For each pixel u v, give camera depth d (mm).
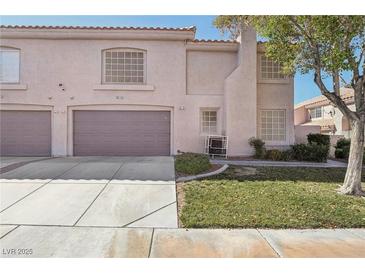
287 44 8398
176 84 13906
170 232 5320
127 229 5430
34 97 13516
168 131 13992
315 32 7766
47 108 13648
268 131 14719
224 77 14328
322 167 11602
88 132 13766
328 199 7117
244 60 13883
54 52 13547
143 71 13945
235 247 4746
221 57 14391
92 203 6734
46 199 6961
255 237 5137
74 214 6105
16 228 5402
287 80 14688
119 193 7418
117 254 4488
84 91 13609
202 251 4602
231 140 13781
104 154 13781
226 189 7742
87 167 10273
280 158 13031
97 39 13617
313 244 4883
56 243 4828
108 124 13805
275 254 4523
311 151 13008
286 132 14719
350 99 19344
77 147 13766
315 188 8180
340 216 6066
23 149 13664
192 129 13977
